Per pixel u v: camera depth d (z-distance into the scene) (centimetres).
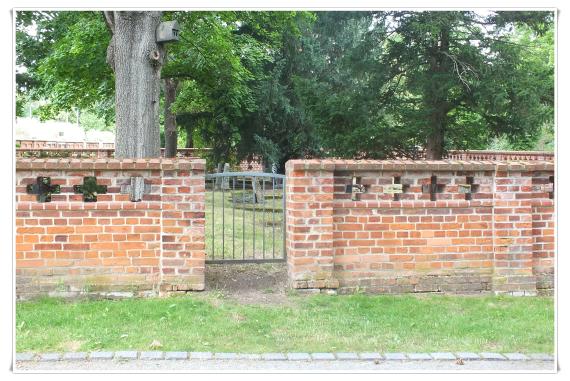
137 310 636
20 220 676
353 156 1636
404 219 733
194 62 1911
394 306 673
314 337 570
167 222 694
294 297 698
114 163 680
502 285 738
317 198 711
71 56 1647
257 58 2105
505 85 1477
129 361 506
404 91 1648
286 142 2402
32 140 3098
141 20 932
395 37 1716
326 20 2338
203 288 703
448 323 615
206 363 504
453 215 741
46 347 532
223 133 2303
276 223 1280
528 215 742
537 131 1666
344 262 727
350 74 1692
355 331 589
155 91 953
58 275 684
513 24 1573
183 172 694
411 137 1611
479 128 1652
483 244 746
